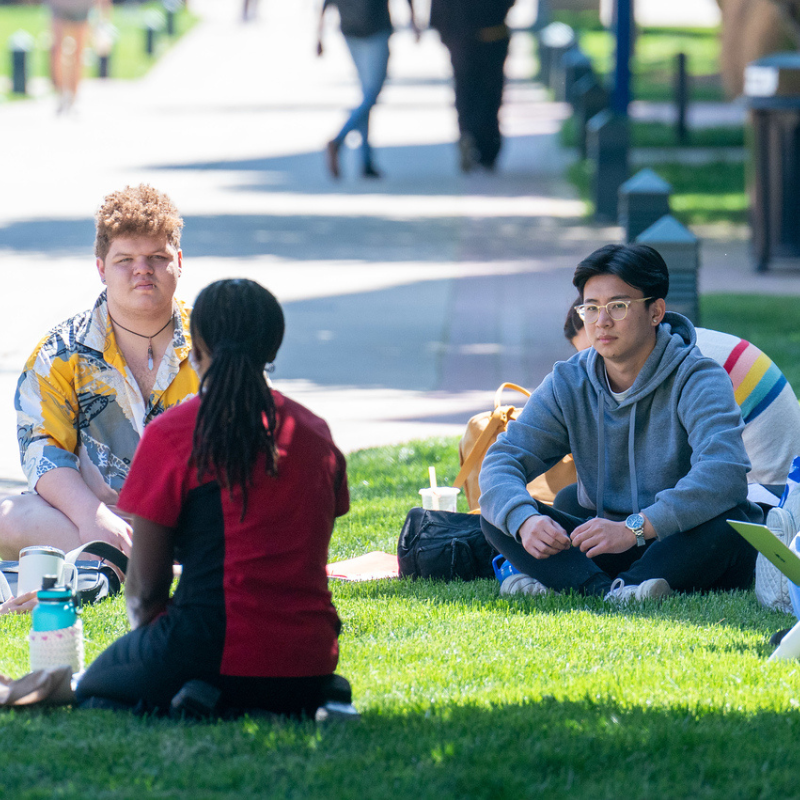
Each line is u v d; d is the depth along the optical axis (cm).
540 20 12962
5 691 1189
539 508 1647
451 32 6456
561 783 1038
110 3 14112
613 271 1586
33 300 3666
